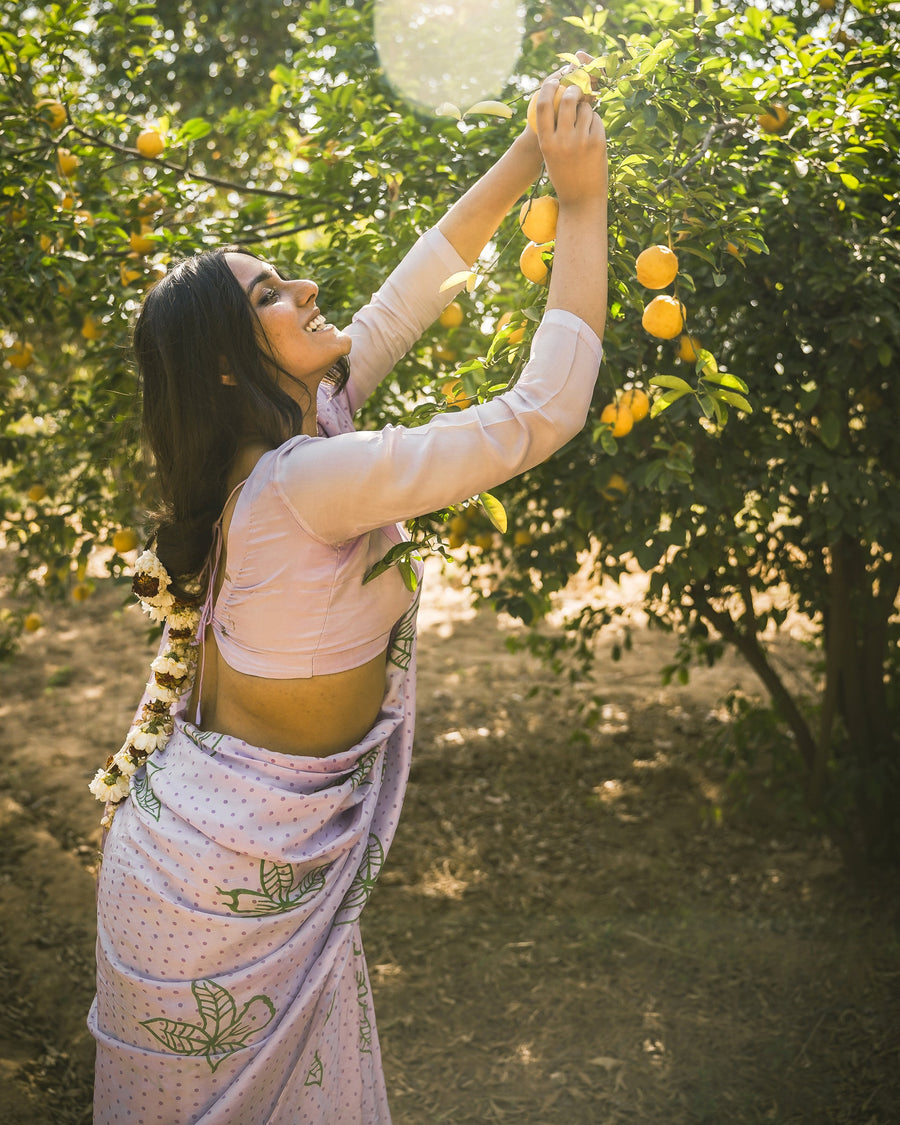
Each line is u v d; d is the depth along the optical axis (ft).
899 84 7.64
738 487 9.16
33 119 8.54
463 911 12.75
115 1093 4.67
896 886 12.61
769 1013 10.48
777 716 14.08
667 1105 9.32
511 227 7.13
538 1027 10.48
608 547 10.77
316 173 9.08
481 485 4.02
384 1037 10.39
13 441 10.79
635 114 4.91
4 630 23.24
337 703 4.54
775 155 7.23
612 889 13.15
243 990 4.47
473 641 23.03
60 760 16.99
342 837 4.69
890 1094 9.19
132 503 8.94
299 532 4.24
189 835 4.47
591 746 17.29
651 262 4.70
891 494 9.07
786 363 8.82
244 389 4.39
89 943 11.71
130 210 8.98
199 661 4.99
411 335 5.69
